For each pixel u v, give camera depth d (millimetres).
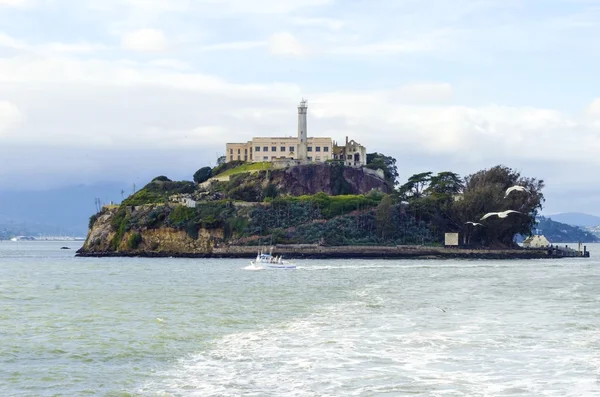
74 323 65250
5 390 39688
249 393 38562
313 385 40062
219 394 38438
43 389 39938
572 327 60969
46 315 71500
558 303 82125
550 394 38062
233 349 51188
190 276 143750
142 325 63844
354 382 40656
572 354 48500
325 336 56594
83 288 110188
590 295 93188
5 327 62375
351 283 119625
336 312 73688
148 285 117750
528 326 61656
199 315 71688
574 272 152875
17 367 45469
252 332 59375
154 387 40188
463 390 38844
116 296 95125
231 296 94812
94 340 55312
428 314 70812
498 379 41281
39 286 114312
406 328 60656
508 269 167250
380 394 38125
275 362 46312
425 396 37688
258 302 85688
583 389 39031
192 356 48719
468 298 88875
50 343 53906
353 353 49062
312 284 117938
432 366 44719
